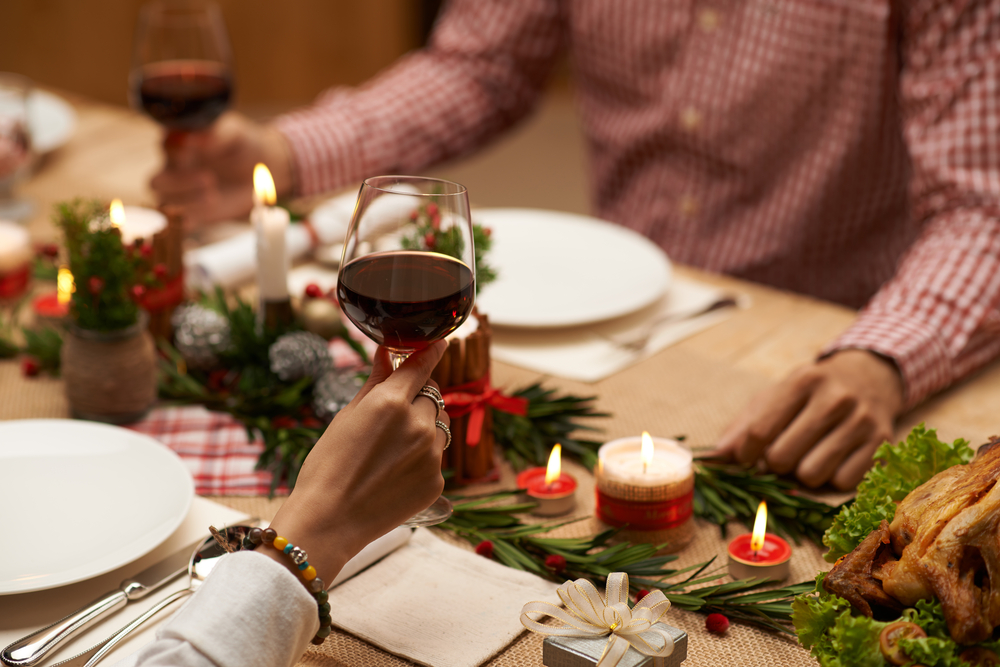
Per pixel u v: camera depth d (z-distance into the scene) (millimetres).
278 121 1883
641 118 1974
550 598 1151
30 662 1074
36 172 1883
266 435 1337
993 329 1449
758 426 1306
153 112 1665
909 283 1463
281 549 1051
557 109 5000
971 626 993
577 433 1366
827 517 1229
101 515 1182
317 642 1074
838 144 1815
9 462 1224
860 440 1302
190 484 1202
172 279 1470
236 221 1784
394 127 1951
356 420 1075
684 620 1151
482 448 1298
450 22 2104
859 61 1760
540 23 2041
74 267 1321
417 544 1207
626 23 1909
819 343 1532
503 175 4129
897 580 1021
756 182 1891
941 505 1032
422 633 1121
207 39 1658
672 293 1631
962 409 1408
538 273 1622
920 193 1595
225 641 1019
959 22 1567
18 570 1127
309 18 3926
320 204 1847
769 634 1140
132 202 1786
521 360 1484
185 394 1398
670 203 1988
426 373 1100
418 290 1076
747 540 1214
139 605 1131
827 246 1888
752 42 1820
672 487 1218
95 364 1336
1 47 3736
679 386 1446
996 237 1477
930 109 1592
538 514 1266
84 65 3789
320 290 1464
